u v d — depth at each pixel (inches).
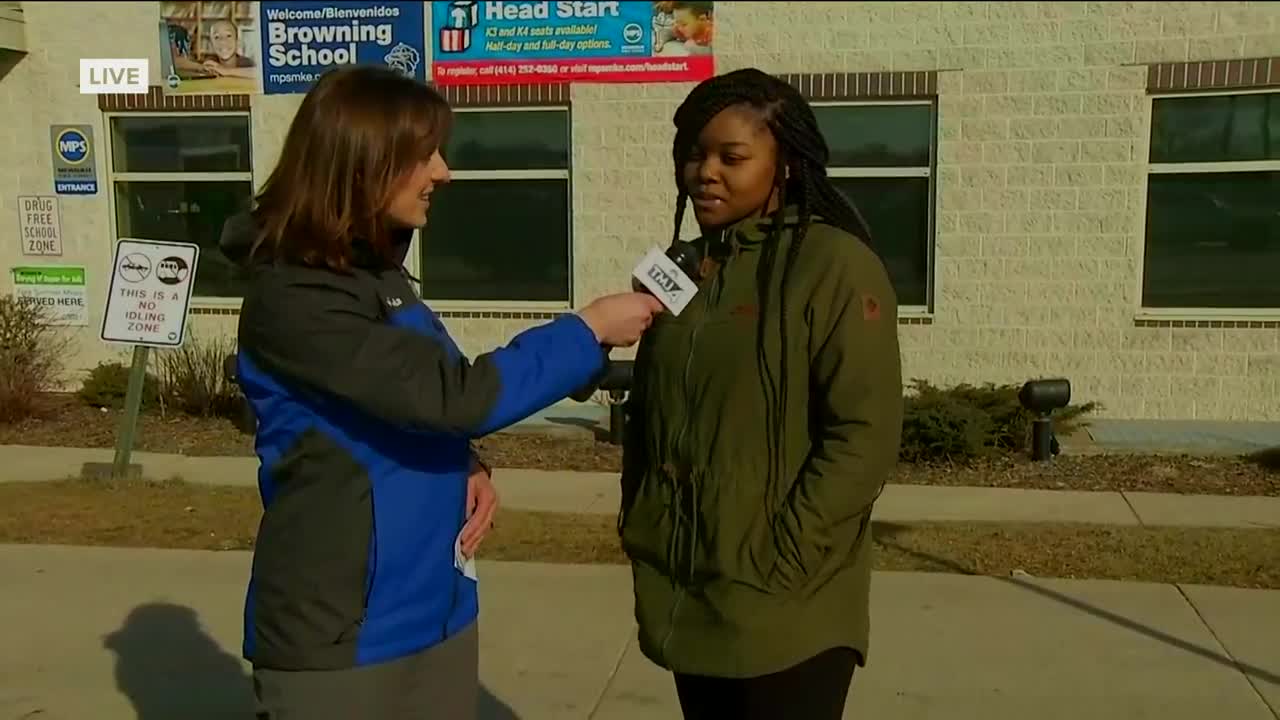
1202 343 368.5
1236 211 365.7
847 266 82.3
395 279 84.4
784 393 82.8
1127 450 320.8
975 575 209.3
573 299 408.2
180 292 282.0
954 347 385.7
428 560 84.0
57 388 430.6
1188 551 222.7
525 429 357.1
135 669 169.8
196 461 322.0
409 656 83.6
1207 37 356.5
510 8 399.5
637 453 95.0
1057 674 163.3
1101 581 205.2
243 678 166.6
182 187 435.2
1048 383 304.3
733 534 84.2
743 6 385.7
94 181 433.4
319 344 77.4
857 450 80.1
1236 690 157.2
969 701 154.3
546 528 244.5
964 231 380.8
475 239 416.8
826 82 382.9
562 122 406.0
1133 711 150.8
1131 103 364.2
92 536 240.5
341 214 79.2
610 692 160.1
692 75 390.3
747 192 86.1
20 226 439.5
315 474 80.4
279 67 419.2
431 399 77.2
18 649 177.8
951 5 372.8
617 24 393.1
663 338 89.1
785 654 83.4
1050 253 375.6
